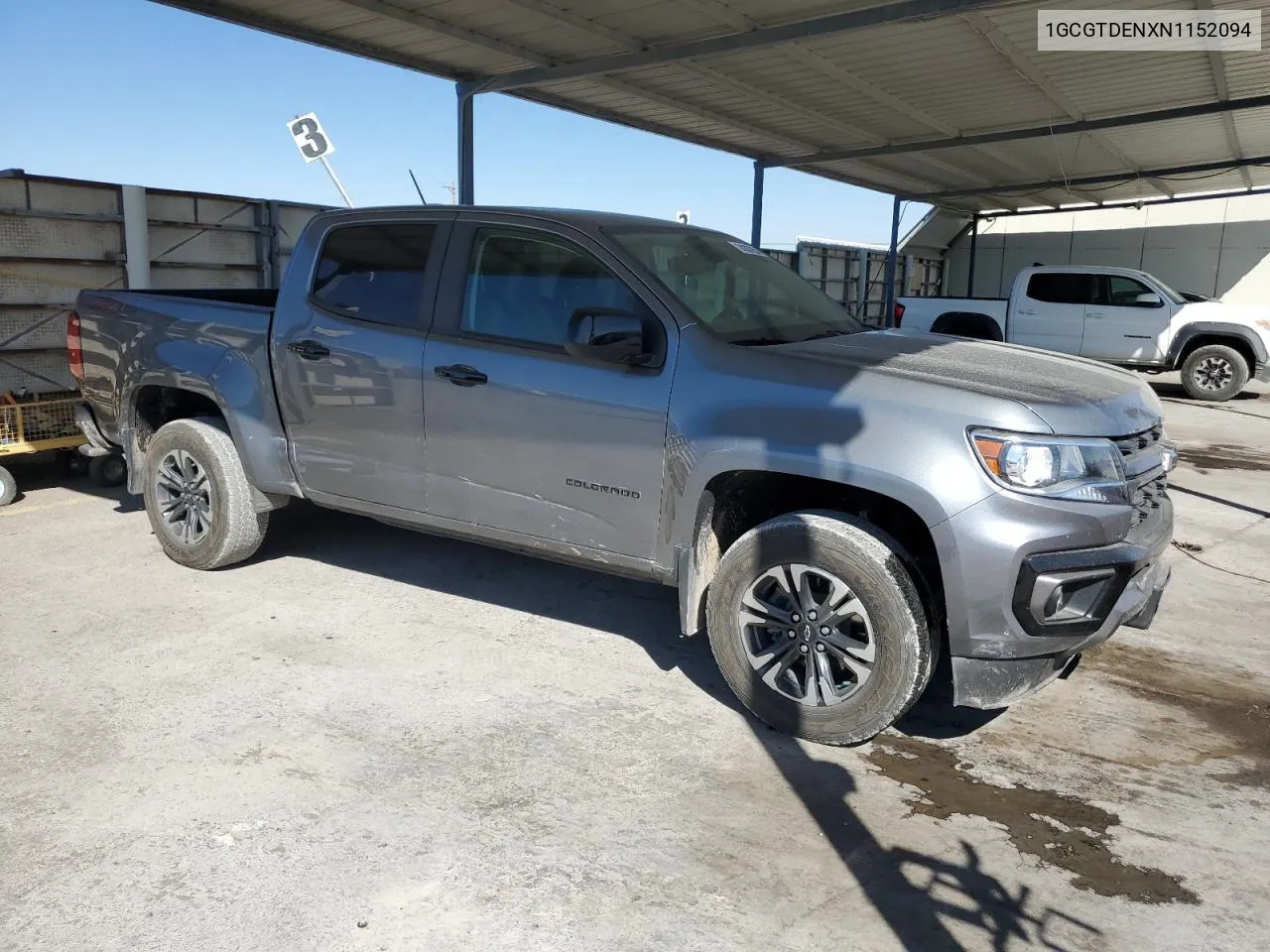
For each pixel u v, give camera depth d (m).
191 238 8.74
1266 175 20.41
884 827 3.11
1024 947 2.56
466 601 5.07
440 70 11.09
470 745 3.56
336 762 3.41
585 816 3.12
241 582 5.27
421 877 2.78
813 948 2.54
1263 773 3.51
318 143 9.77
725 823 3.11
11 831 2.96
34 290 7.61
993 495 3.21
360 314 4.59
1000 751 3.64
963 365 3.76
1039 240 26.97
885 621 3.38
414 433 4.41
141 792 3.18
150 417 5.63
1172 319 15.11
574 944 2.52
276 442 4.95
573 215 4.28
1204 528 6.88
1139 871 2.90
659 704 3.94
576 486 4.01
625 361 3.83
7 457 8.08
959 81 12.20
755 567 3.63
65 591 5.08
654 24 9.59
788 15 9.38
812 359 3.64
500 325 4.21
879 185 21.33
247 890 2.70
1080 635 3.31
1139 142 16.34
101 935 2.51
